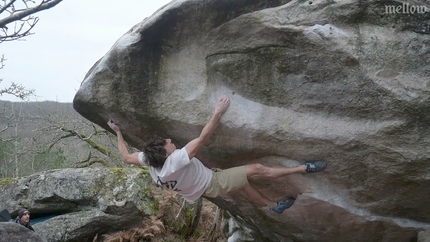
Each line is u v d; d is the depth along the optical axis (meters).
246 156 4.55
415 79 3.75
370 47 3.80
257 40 4.07
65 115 16.48
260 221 5.47
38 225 9.48
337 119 4.02
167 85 4.37
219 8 4.06
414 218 4.46
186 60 4.34
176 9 4.09
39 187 10.02
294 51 3.98
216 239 10.83
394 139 3.88
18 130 17.61
